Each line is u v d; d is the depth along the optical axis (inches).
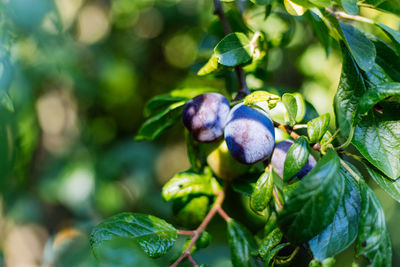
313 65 30.3
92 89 40.1
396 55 19.7
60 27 24.4
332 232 17.5
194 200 20.9
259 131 18.5
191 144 20.8
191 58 43.9
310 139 18.2
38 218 34.7
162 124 21.2
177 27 46.1
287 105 18.7
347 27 19.2
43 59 29.0
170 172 52.6
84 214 35.6
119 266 17.5
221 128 19.4
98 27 43.9
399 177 18.3
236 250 19.8
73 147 38.6
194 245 19.9
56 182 35.3
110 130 49.6
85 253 18.2
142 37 47.0
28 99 27.5
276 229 18.6
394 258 47.6
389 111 18.4
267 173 18.7
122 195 38.4
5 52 21.6
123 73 43.7
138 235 18.8
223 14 21.8
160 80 48.4
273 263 18.5
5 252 35.7
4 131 19.8
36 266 35.2
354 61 18.9
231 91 23.4
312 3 18.2
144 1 45.0
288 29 23.3
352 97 18.6
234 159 19.8
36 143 33.9
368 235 17.2
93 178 36.5
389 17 26.4
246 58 19.6
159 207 37.3
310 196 17.2
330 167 17.4
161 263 24.0
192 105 19.5
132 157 41.3
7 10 21.8
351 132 17.8
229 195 22.7
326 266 17.1
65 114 38.8
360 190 17.6
